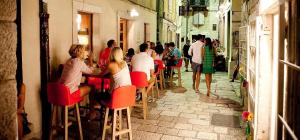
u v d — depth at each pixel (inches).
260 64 172.2
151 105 319.9
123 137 219.1
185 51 663.8
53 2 234.7
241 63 332.5
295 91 94.9
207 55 360.5
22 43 192.2
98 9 321.7
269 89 172.1
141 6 507.8
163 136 222.8
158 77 428.5
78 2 276.2
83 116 256.4
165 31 756.6
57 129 208.5
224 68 689.6
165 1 742.5
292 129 96.5
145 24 570.6
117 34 385.7
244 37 291.9
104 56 310.2
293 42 96.9
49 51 230.1
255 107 179.3
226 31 676.7
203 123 255.8
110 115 246.1
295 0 93.7
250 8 247.0
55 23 238.8
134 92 200.7
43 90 215.0
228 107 314.0
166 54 491.8
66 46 258.7
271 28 167.6
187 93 390.6
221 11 808.3
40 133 216.4
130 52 361.4
